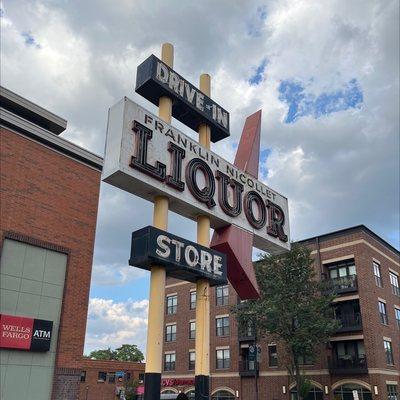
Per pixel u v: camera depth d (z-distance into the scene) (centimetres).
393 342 3703
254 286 1839
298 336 3042
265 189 2139
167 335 5175
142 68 1794
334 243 3847
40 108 1831
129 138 1532
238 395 4134
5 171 1570
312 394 3584
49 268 1633
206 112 1955
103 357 9225
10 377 1460
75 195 1767
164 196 1617
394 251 4316
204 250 1661
